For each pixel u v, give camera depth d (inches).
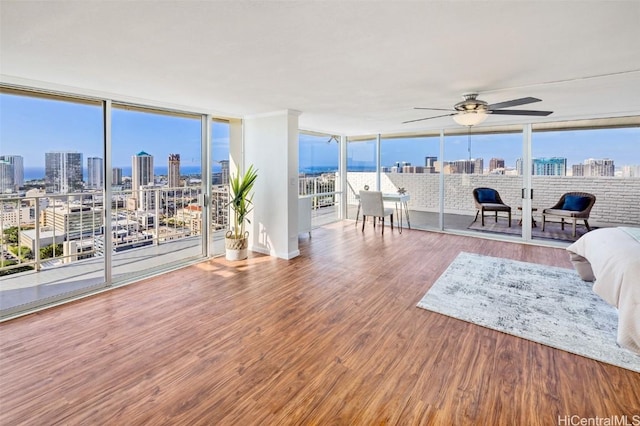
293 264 167.9
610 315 108.5
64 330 99.5
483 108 126.5
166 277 148.3
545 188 206.4
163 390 72.7
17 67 97.5
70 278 141.5
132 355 86.3
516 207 217.8
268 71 102.1
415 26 70.1
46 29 71.0
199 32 72.9
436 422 63.6
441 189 249.3
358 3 60.2
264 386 74.2
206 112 169.0
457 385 74.7
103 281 138.5
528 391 72.5
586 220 194.2
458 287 134.6
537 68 99.7
